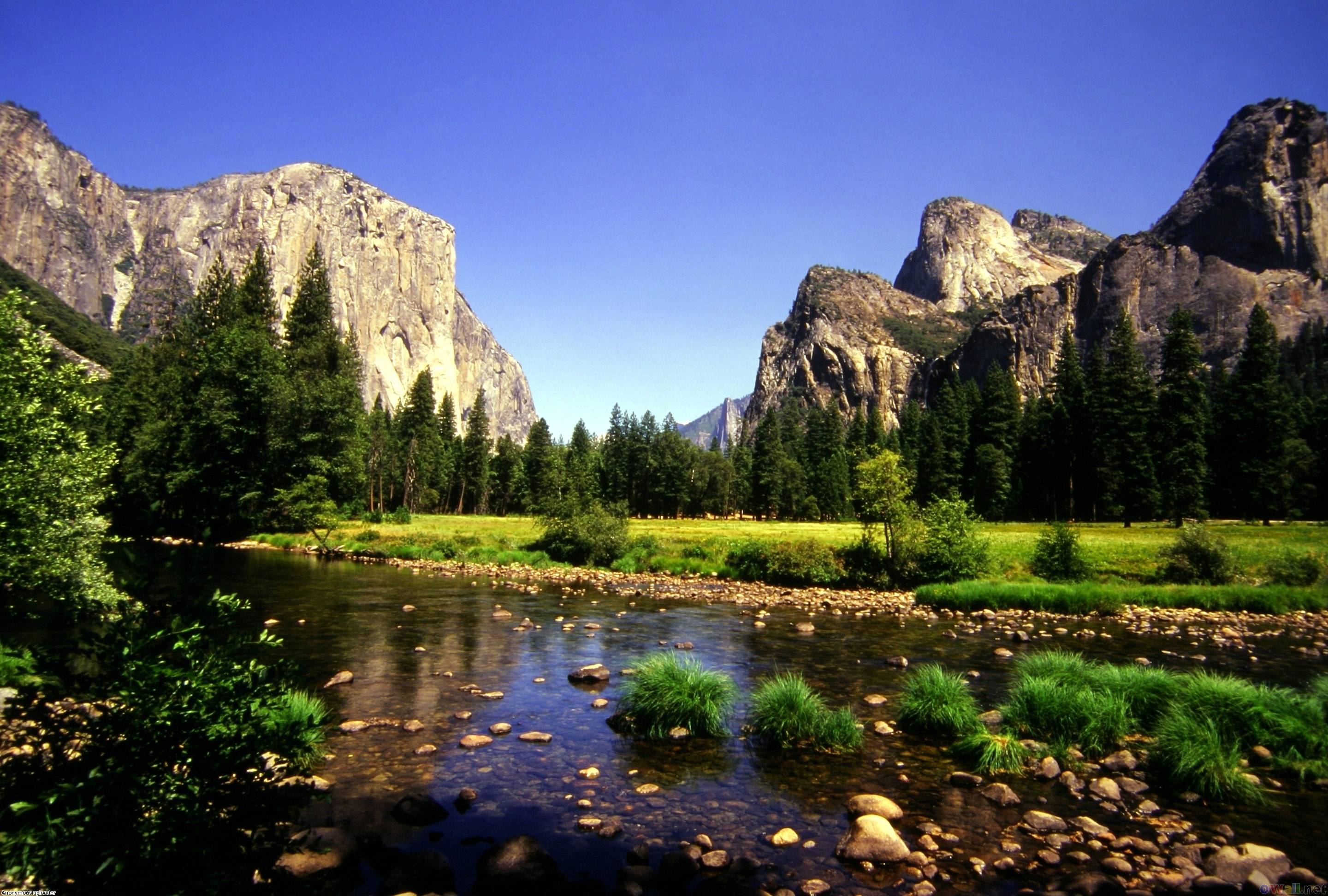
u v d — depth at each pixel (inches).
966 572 1376.7
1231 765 386.3
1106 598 1128.8
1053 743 443.8
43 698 201.3
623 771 404.8
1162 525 2642.7
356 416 2608.3
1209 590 1194.0
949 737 470.6
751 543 1571.1
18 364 595.5
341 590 1146.7
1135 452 2738.7
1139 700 490.9
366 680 592.1
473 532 2251.5
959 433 3873.0
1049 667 553.6
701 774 401.4
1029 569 1443.2
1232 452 2802.7
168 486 2070.6
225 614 228.7
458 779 386.3
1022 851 314.5
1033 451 3302.2
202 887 191.8
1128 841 322.7
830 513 4259.4
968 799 370.3
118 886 185.9
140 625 217.3
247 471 2204.7
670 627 893.2
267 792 217.9
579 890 274.2
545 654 709.3
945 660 715.4
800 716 452.1
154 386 2459.4
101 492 658.8
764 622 956.6
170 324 2869.1
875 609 1119.0
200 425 2128.4
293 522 2172.7
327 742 438.0
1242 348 7421.3
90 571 593.6
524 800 362.0
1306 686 616.1
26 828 186.1
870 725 495.8
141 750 199.0
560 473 3986.2
